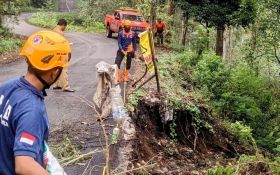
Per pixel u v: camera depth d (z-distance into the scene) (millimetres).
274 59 21484
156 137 10250
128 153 7328
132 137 8102
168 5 31812
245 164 8305
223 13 24516
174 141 10742
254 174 8102
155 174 7473
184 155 10039
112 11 45250
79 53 21750
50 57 2686
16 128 2594
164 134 10750
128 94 10844
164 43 30188
